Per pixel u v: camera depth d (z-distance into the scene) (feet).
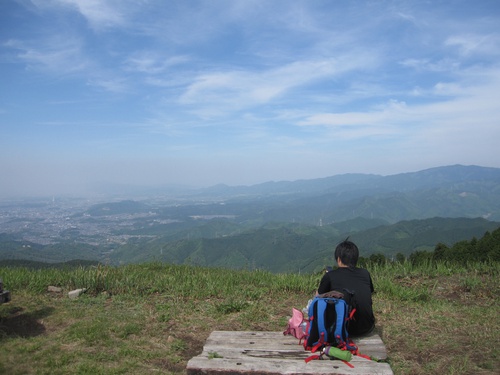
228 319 18.88
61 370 12.80
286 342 13.28
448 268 28.73
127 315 18.97
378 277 26.81
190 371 11.33
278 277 27.17
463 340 15.71
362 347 12.78
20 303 20.57
